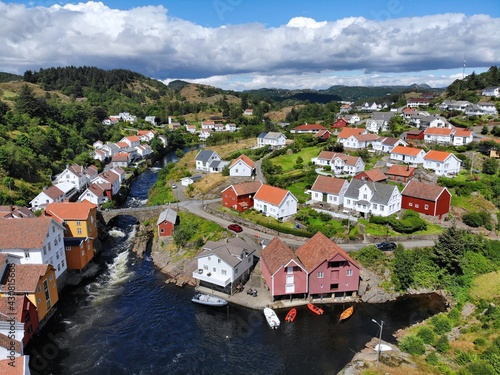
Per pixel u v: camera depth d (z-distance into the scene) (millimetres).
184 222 81125
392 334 49062
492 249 66000
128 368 43281
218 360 44594
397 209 79312
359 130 130375
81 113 195000
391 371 40906
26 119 144125
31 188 99625
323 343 47406
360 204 78188
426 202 76625
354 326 50812
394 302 56844
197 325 51375
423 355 43750
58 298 57438
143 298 58469
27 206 90312
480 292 57562
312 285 55406
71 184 105000
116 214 85500
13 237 53750
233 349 46531
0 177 94562
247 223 77312
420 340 45469
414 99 195250
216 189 101000
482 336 46406
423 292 59281
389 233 69875
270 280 55250
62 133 151875
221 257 57125
